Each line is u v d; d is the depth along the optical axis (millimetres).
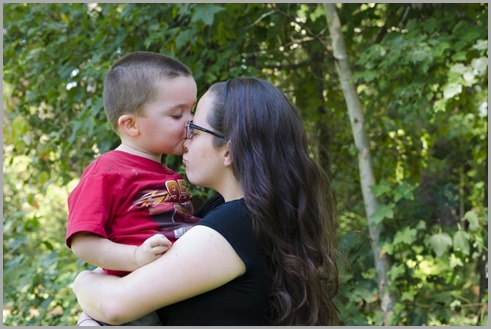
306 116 4586
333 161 4883
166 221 1608
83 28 3873
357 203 5000
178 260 1432
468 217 3854
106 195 1543
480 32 3393
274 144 1545
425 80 3584
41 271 4047
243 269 1455
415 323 3768
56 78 4090
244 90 1579
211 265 1427
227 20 3381
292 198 1537
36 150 4582
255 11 3805
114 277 1549
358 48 4410
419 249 3736
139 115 1665
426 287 4223
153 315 1534
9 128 4320
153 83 1655
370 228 3818
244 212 1490
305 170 1579
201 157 1595
